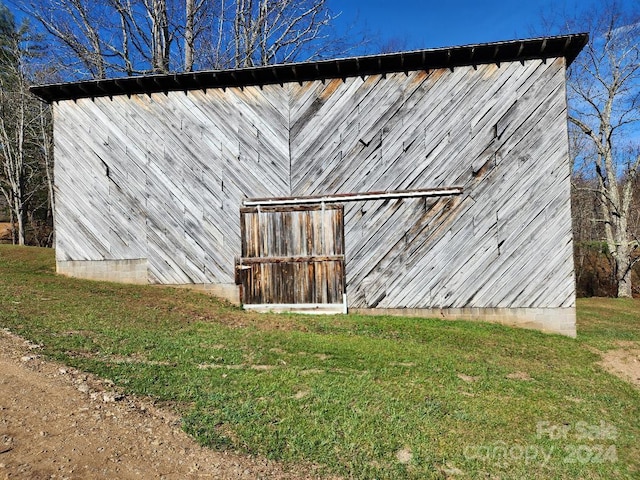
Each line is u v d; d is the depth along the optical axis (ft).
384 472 11.57
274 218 34.71
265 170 34.94
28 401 13.92
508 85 32.53
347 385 17.25
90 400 14.30
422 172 33.30
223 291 35.45
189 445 12.14
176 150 36.01
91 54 60.49
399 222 33.42
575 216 100.12
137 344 20.86
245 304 34.45
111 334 22.22
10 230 119.44
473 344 26.27
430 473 11.72
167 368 17.89
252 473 11.08
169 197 36.11
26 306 26.40
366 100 33.88
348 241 33.91
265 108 35.01
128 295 32.58
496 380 19.95
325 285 33.99
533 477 12.24
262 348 21.95
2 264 42.29
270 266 34.53
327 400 15.60
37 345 19.22
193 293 35.24
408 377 18.99
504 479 11.94
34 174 98.78
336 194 34.12
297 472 11.34
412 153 33.40
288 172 34.68
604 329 37.17
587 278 94.58
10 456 10.97
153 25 65.16
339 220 33.99
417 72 33.40
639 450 14.80
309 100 34.50
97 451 11.51
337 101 34.22
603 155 72.13
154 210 36.29
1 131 94.79
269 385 16.67
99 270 36.96
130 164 36.58
